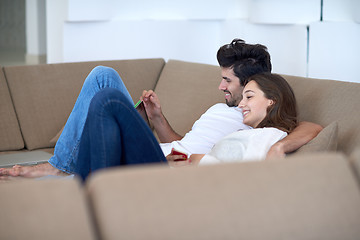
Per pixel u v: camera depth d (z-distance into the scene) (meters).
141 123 1.43
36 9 7.16
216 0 4.37
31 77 2.52
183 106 2.52
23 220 0.54
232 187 0.61
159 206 0.58
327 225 0.61
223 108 1.96
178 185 0.60
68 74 2.60
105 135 1.39
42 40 7.30
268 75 1.79
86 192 0.59
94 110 1.39
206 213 0.58
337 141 1.65
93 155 1.41
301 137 1.59
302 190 0.62
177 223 0.57
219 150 1.59
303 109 1.94
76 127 1.90
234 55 2.02
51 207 0.56
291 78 2.09
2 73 2.46
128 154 1.45
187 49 4.38
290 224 0.60
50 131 2.48
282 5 3.73
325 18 3.49
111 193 0.57
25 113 2.46
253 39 4.08
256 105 1.76
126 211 0.57
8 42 9.71
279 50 3.87
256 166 0.63
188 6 4.29
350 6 3.30
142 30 4.11
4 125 2.39
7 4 9.66
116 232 0.56
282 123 1.72
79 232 0.55
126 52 4.07
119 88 1.92
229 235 0.58
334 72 3.42
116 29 3.99
